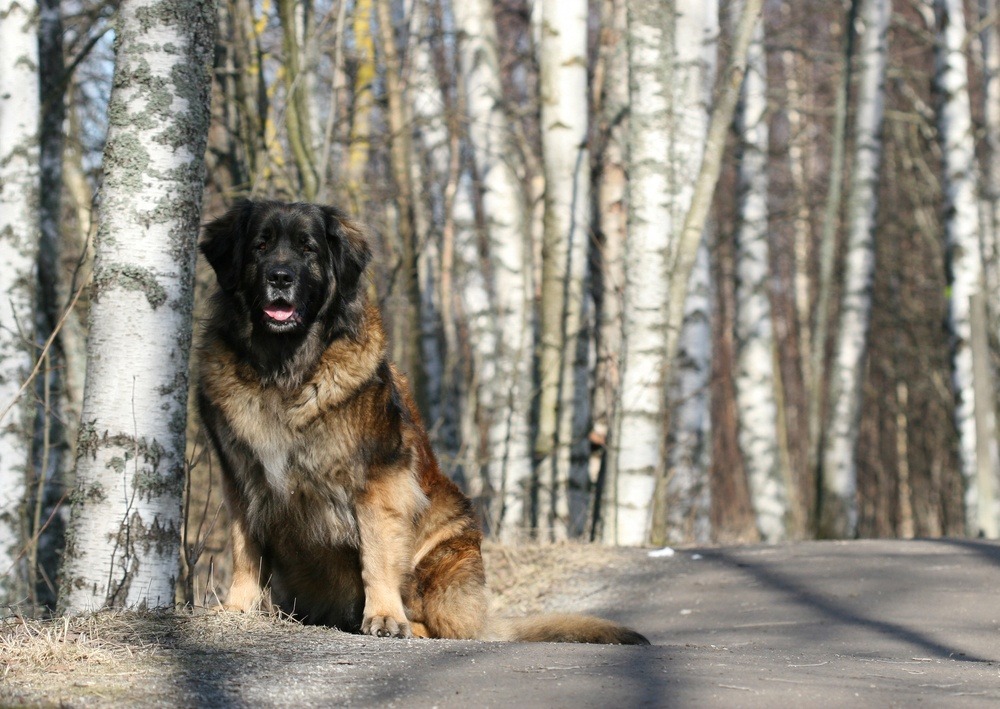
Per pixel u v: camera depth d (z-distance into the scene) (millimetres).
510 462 12453
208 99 6113
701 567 8930
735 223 17688
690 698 3918
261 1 12594
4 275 9422
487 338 14945
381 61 16109
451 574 6102
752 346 17266
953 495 29203
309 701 3910
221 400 5660
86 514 5688
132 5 5926
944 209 17672
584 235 12383
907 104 26781
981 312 13352
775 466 17172
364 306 5871
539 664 4520
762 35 19734
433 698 3939
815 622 6953
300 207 5789
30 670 4227
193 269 6012
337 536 5727
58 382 12375
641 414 10297
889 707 3842
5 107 9492
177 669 4328
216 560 9234
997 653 5879
